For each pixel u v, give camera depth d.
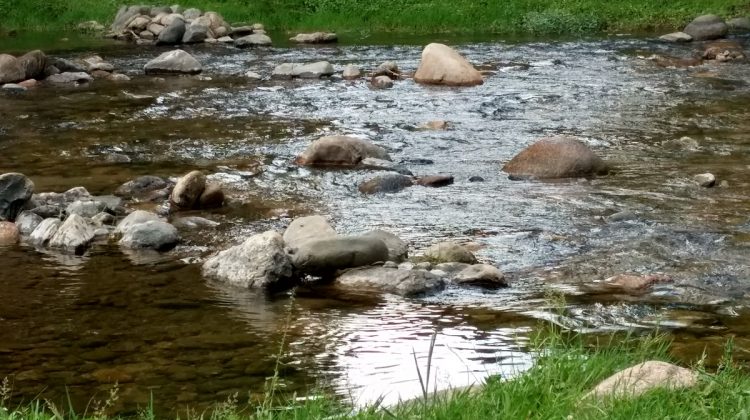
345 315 7.70
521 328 7.34
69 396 6.08
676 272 8.81
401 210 11.06
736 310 7.78
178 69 21.89
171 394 6.09
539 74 21.09
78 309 7.82
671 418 4.70
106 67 21.89
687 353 6.70
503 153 13.99
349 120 16.44
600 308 7.83
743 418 4.70
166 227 9.80
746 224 10.37
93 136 15.27
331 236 9.10
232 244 9.84
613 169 12.98
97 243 9.84
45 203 11.10
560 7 31.16
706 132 15.19
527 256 9.34
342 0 31.69
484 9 31.06
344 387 6.17
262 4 31.89
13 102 18.20
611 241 9.79
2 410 5.36
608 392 5.09
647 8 31.41
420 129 15.64
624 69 21.62
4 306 7.88
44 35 29.06
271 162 13.57
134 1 32.44
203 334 7.24
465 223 10.50
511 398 5.09
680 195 11.60
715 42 26.44
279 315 7.70
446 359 6.68
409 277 8.37
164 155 13.99
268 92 19.33
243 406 5.87
